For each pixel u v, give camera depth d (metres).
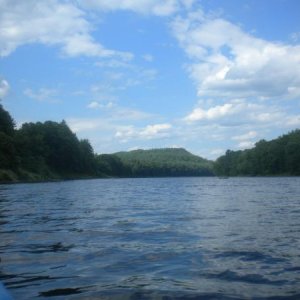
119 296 5.63
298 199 25.42
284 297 5.58
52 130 108.56
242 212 17.02
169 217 15.23
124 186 54.94
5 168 73.88
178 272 6.92
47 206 20.58
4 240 10.09
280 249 8.78
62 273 6.87
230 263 7.54
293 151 125.69
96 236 10.68
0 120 82.62
